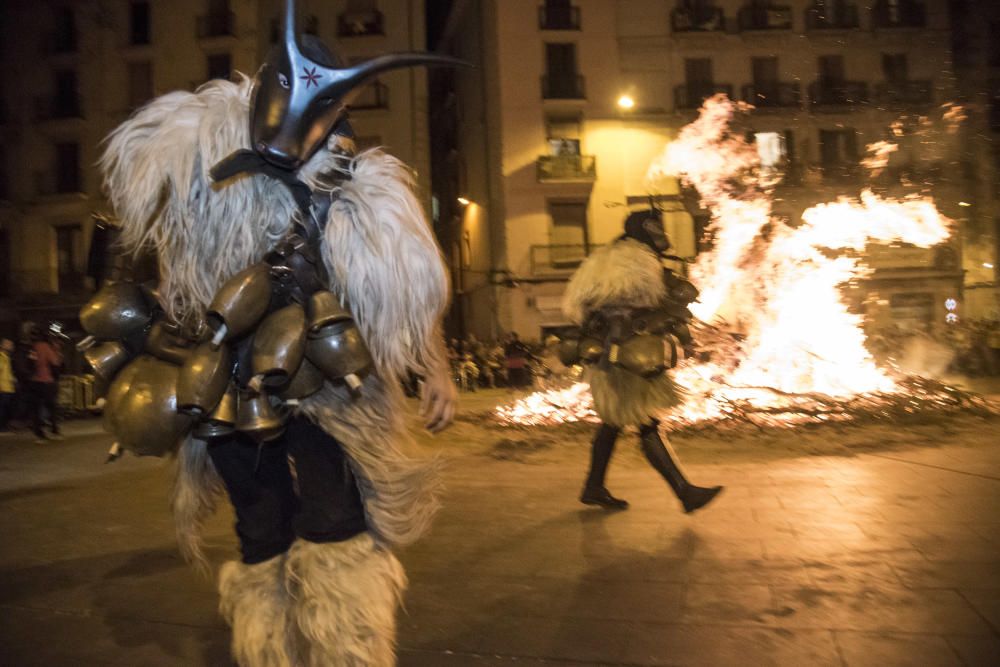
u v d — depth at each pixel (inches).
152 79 1325.0
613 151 1289.4
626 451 286.2
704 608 119.6
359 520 84.2
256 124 79.4
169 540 174.7
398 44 1344.7
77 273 1317.7
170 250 84.0
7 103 1332.4
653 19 1283.2
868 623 110.5
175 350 82.7
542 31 1282.0
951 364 885.8
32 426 444.8
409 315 82.0
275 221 81.9
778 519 170.6
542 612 120.8
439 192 1684.3
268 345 75.3
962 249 1176.8
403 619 119.2
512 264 1282.0
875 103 1235.9
